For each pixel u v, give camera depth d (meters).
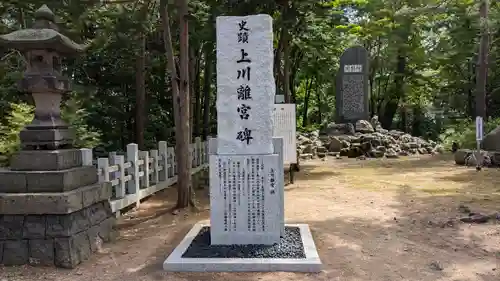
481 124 12.62
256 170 5.27
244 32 5.39
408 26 21.33
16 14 10.54
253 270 4.68
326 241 5.70
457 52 20.81
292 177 10.45
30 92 5.27
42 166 5.11
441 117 26.77
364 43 24.86
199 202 8.50
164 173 9.94
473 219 6.45
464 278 4.48
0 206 4.89
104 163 6.94
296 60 19.94
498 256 5.09
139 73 12.77
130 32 10.51
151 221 7.05
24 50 5.21
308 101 27.70
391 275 4.57
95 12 9.52
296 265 4.65
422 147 17.81
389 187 9.57
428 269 4.73
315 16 11.98
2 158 8.24
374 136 17.30
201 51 14.85
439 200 8.00
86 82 13.60
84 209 5.39
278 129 10.23
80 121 10.37
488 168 12.30
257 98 5.35
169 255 5.10
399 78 23.91
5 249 4.90
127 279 4.52
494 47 20.20
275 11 11.77
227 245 5.29
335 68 22.67
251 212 5.29
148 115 15.15
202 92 19.41
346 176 11.43
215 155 5.30
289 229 6.00
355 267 4.79
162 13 7.85
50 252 4.87
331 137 17.77
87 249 5.22
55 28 5.53
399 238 5.80
